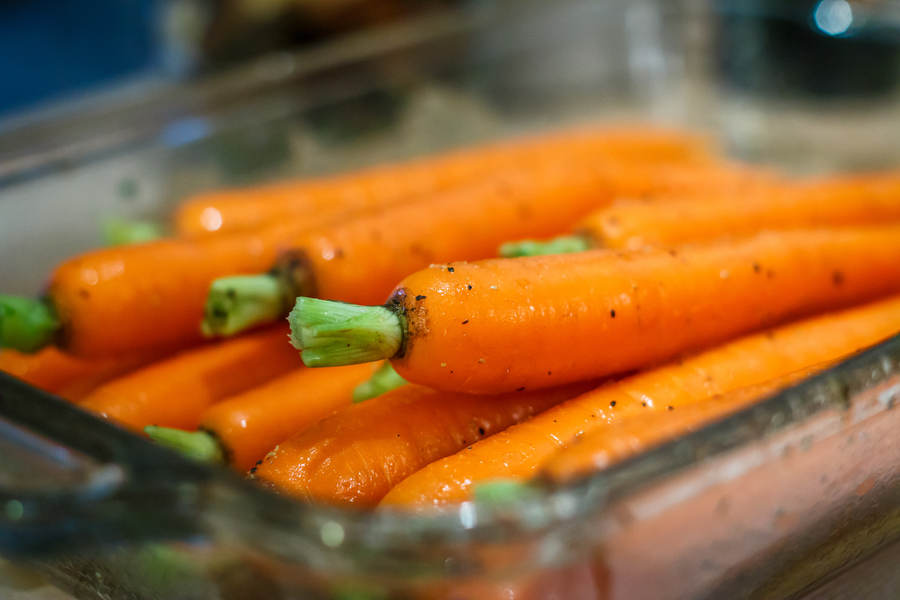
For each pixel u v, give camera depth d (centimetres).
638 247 30
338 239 31
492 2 58
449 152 44
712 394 28
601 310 28
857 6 46
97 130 43
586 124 49
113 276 31
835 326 31
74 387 32
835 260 32
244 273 33
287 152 44
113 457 23
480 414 28
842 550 26
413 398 28
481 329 27
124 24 76
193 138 42
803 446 24
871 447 25
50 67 71
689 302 29
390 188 39
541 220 35
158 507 22
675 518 23
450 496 26
